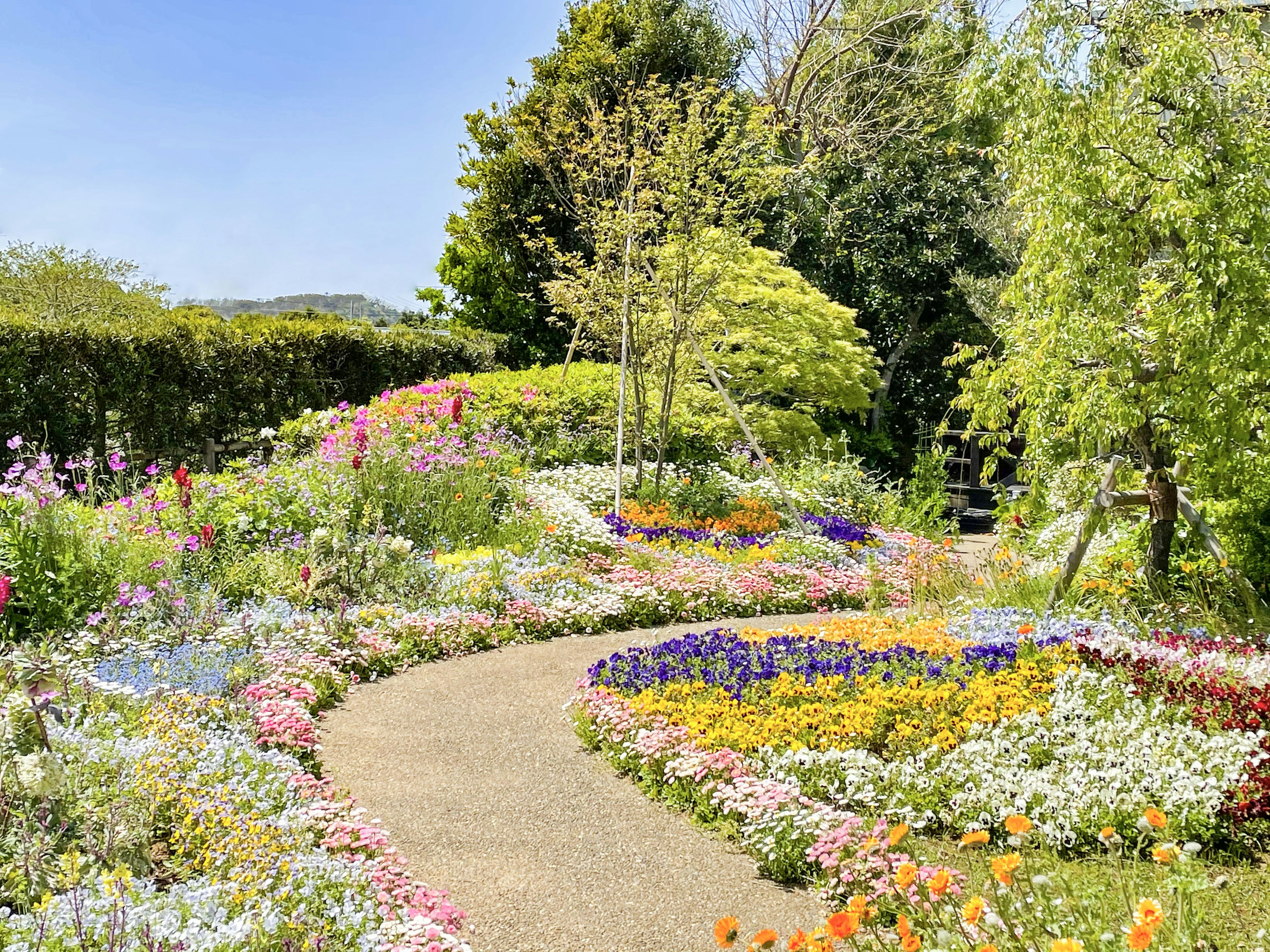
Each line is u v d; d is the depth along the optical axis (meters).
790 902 4.13
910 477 22.78
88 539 7.47
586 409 15.59
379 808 4.98
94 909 3.21
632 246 13.44
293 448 11.88
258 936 3.28
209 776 4.59
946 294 23.22
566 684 7.14
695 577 9.94
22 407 12.30
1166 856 3.31
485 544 10.51
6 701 4.64
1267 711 5.29
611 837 4.75
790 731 5.51
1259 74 7.64
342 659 7.14
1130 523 9.89
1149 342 7.74
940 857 4.42
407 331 19.98
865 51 25.89
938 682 6.12
